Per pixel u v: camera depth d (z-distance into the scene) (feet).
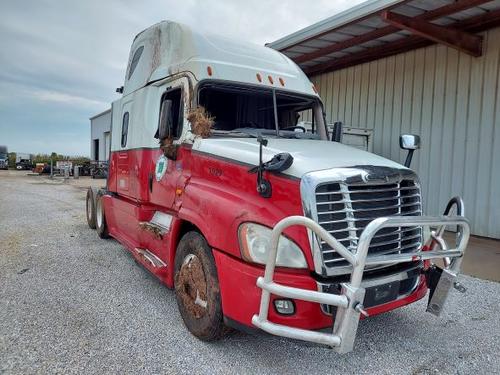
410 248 11.69
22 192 57.52
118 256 21.94
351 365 11.20
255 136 14.61
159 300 15.58
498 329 13.65
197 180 13.25
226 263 10.78
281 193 10.50
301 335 9.44
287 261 9.99
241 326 10.52
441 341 12.73
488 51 27.43
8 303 14.89
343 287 9.37
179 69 15.55
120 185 21.45
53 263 20.35
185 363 11.03
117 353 11.45
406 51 32.30
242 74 15.71
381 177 10.85
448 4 25.34
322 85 40.40
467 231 11.23
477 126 28.09
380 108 34.55
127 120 20.26
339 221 10.12
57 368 10.56
